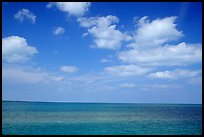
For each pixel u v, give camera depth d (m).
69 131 38.84
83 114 69.00
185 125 40.28
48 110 82.19
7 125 44.44
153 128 36.94
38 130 38.06
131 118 53.22
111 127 43.06
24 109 82.12
